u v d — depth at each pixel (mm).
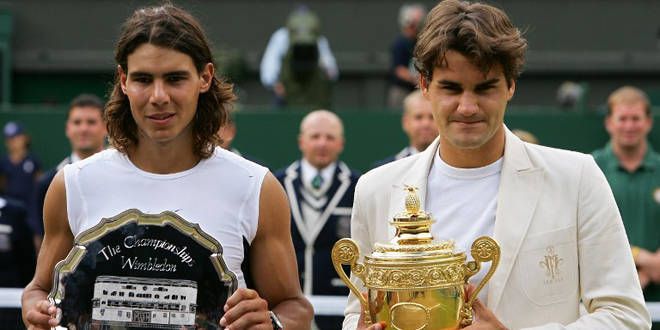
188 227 4406
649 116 9992
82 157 10688
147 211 4488
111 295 4395
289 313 4602
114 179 4547
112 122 4566
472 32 4289
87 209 4543
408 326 4312
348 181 10094
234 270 4500
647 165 9875
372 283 4383
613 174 9953
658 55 18734
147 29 4359
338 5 18781
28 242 10148
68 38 18844
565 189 4625
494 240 4293
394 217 4445
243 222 4535
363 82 18641
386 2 18734
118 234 4414
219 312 4387
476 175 4695
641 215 9812
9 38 18422
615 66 18734
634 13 18781
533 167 4656
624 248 4570
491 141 4652
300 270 9922
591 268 4562
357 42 18750
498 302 4500
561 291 4555
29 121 15148
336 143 10195
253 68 18375
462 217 4676
